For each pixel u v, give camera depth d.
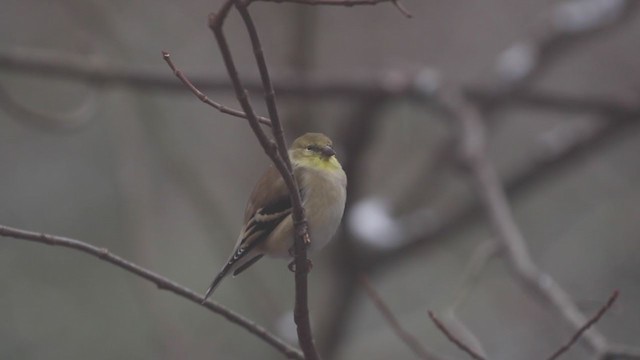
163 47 15.74
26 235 6.63
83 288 14.62
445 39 16.88
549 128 18.39
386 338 15.86
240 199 15.83
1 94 12.25
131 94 14.50
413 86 14.49
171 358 12.27
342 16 16.36
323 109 16.09
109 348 14.36
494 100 15.18
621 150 17.41
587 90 17.59
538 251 16.64
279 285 16.17
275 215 8.05
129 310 14.58
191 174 14.20
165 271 14.97
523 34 16.98
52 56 13.20
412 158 17.19
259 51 5.50
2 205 15.08
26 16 15.88
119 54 16.33
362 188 15.47
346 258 15.23
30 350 14.20
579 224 16.75
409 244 15.23
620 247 16.28
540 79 16.88
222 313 7.13
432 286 16.58
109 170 15.32
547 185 17.03
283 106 15.29
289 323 13.55
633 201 16.78
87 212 15.12
